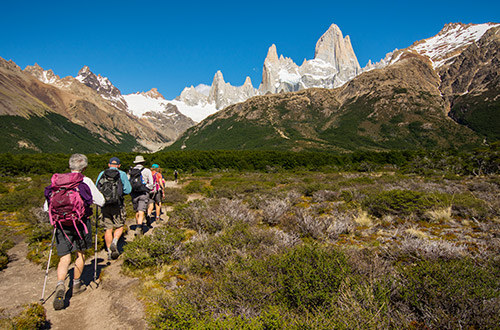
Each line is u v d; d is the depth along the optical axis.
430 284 2.78
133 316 3.31
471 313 2.46
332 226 6.03
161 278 4.25
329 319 2.41
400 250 4.46
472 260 3.73
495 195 10.23
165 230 5.89
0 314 3.03
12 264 5.29
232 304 2.95
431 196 7.70
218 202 9.98
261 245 4.86
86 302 3.79
